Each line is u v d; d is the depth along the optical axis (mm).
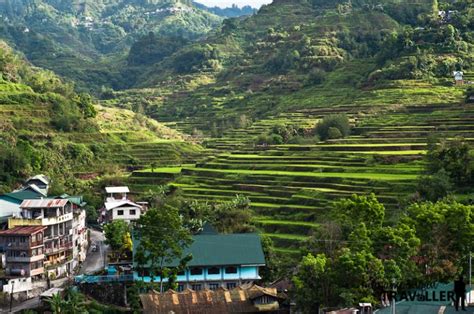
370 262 95500
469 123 198250
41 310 106750
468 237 104562
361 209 111125
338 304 96625
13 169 185125
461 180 145125
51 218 127062
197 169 199875
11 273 119438
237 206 153375
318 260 97625
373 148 186875
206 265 111250
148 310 99250
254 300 102000
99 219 180875
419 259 105250
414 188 145625
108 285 110875
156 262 107812
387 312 92188
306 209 147375
